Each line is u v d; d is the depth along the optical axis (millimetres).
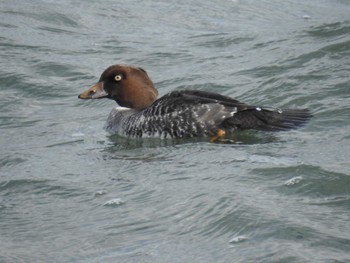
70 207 11977
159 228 10891
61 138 15578
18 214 11875
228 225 10617
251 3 24312
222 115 14422
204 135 14508
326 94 16219
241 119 14391
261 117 14344
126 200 11953
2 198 12555
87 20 22859
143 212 11453
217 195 11500
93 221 11383
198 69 19078
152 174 12852
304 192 11492
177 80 18469
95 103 17844
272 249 9797
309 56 18469
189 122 14492
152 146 14477
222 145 14016
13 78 18875
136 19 23094
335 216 10617
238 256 9742
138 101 15820
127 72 15844
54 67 19578
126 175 12961
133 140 15008
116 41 21453
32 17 22766
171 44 21188
